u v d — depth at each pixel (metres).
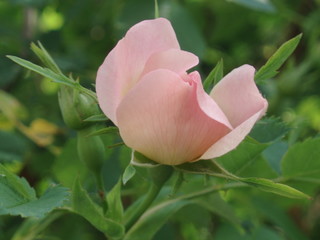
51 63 0.37
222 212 0.45
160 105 0.36
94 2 0.64
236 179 0.36
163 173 0.38
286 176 0.44
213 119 0.36
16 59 0.36
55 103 0.65
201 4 0.67
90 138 0.40
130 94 0.36
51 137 0.57
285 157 0.43
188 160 0.37
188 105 0.36
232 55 0.69
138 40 0.36
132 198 0.51
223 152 0.36
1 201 0.37
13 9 0.74
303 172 0.43
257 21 0.70
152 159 0.37
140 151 0.37
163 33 0.37
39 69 0.36
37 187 0.58
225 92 0.37
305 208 0.58
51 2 0.63
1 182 0.37
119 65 0.36
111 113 0.36
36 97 0.65
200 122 0.36
